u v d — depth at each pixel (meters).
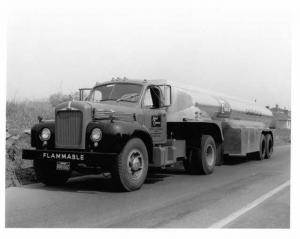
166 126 8.87
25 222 5.02
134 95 8.32
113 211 5.62
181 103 9.94
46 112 14.12
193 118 9.92
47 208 5.77
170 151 8.77
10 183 7.64
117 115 7.46
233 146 12.09
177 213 5.53
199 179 8.98
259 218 5.32
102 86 8.75
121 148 6.98
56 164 7.24
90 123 7.10
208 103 11.49
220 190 7.41
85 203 6.14
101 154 6.80
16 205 5.95
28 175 8.41
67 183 8.12
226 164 12.80
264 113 17.34
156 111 8.53
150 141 7.73
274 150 20.78
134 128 7.25
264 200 6.46
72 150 7.13
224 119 12.73
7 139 9.79
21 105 14.41
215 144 10.78
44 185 7.79
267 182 8.48
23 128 11.64
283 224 5.04
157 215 5.41
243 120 14.49
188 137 9.80
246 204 6.14
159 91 8.78
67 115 7.17
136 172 7.34
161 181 8.62
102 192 7.09
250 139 13.02
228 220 5.20
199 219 5.23
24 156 7.33
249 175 9.75
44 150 7.20
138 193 7.04
